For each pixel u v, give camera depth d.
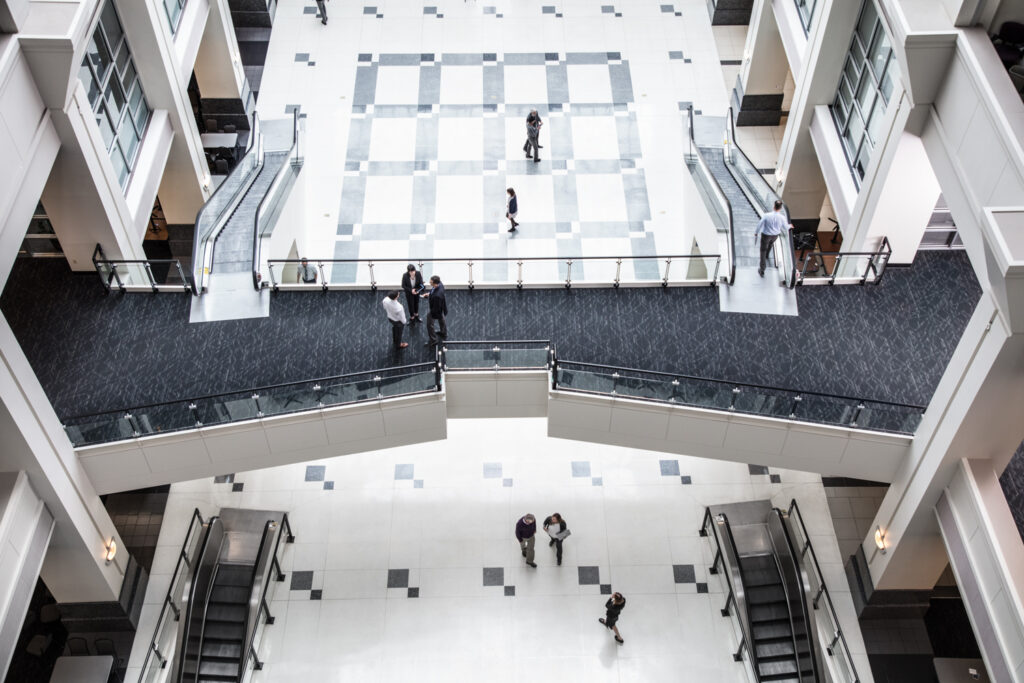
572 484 18.25
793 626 15.49
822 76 19.42
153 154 18.64
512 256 20.94
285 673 15.82
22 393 12.97
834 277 17.25
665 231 21.56
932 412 14.19
